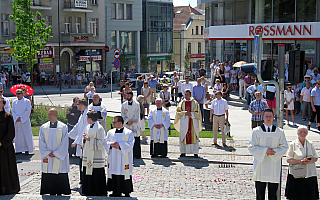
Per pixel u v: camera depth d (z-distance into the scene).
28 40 32.09
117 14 60.62
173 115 23.56
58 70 51.12
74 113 13.71
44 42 32.53
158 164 13.50
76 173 12.30
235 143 16.17
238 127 19.69
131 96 13.91
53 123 9.80
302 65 9.29
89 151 9.81
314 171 9.43
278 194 8.91
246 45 32.28
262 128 8.87
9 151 9.83
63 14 52.09
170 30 70.50
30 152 14.69
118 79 56.09
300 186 9.41
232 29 32.91
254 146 8.87
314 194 9.44
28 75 41.78
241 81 28.28
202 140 16.69
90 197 9.34
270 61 8.97
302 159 9.34
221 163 13.55
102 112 13.70
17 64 46.62
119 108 26.89
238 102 27.58
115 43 60.56
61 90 43.47
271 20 30.73
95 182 9.88
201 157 14.12
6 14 46.75
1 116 9.72
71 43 51.53
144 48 64.06
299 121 21.02
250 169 12.88
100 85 51.00
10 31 47.03
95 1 56.00
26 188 10.81
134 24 62.22
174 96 29.19
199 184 11.30
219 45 34.75
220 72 28.66
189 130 14.02
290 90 19.94
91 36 53.72
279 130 8.83
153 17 67.12
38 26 32.19
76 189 10.66
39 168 12.90
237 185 11.23
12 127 9.80
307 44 29.16
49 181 9.70
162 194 10.43
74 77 53.00
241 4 32.62
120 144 9.77
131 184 9.98
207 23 37.47
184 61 76.31
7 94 38.53
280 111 9.10
